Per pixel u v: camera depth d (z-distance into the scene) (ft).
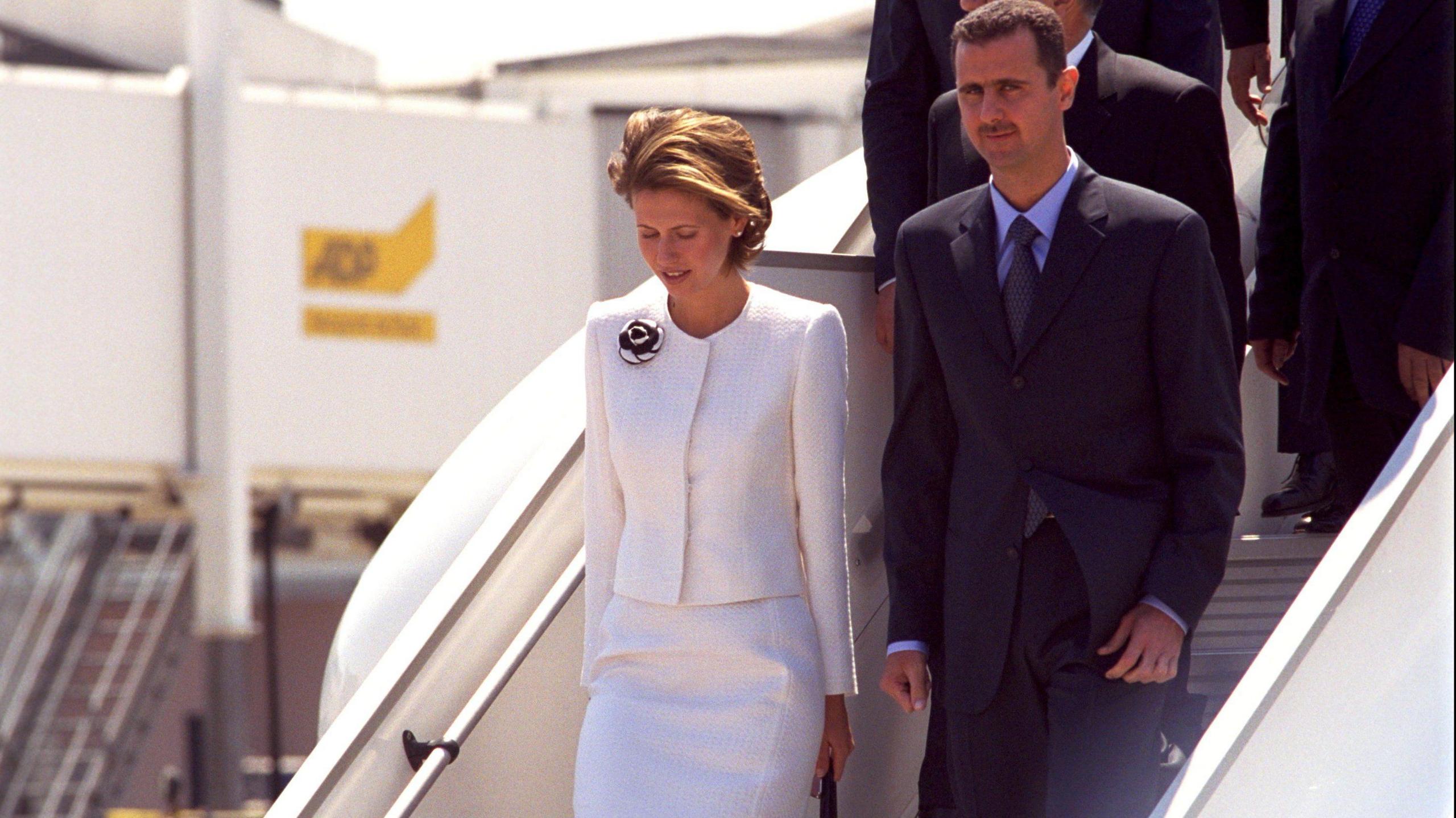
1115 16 40.04
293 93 187.21
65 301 179.32
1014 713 31.50
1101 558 30.01
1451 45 32.94
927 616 32.53
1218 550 29.73
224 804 187.93
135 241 181.27
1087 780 30.17
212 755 187.62
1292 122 37.29
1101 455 30.63
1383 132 33.40
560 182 193.36
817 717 31.04
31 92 178.60
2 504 190.60
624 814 29.81
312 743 309.22
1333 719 26.84
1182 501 30.07
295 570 310.24
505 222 192.24
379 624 44.91
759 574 30.73
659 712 30.66
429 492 47.34
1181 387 30.19
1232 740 25.96
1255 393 45.03
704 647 30.66
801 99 204.74
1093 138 35.58
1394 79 33.32
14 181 178.09
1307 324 34.68
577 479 35.29
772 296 31.53
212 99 183.01
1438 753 27.25
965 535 31.65
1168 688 31.27
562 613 34.45
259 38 204.03
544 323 192.65
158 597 243.60
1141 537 30.12
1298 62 35.04
